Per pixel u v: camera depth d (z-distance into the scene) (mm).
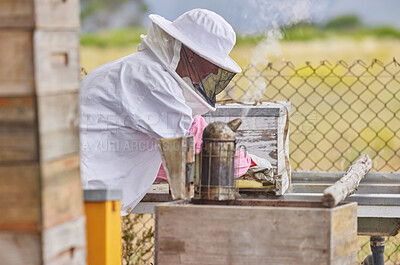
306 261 3422
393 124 18969
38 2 2637
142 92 5039
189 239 3557
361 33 41188
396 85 21984
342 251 3572
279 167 5301
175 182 4004
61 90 2797
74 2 2883
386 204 5227
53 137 2750
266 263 3465
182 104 5059
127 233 6848
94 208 3656
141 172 5207
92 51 34281
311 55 36531
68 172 2859
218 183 3904
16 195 2686
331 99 20688
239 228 3494
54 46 2748
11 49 2637
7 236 2699
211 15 5129
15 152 2672
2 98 2662
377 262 5723
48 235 2705
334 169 13070
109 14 34281
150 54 5246
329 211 3396
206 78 5195
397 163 14578
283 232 3447
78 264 2926
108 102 5051
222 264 3510
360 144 16328
